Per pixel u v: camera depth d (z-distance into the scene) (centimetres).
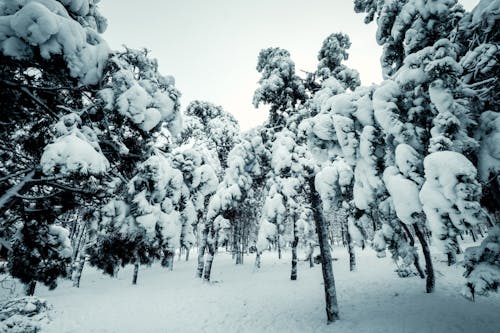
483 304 903
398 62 720
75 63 381
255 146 1401
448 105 421
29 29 326
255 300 1285
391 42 686
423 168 445
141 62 548
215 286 1627
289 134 1227
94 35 453
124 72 470
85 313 1114
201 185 861
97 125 522
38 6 329
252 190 2044
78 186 468
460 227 365
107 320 1046
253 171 1686
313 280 1614
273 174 1546
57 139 378
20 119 468
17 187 402
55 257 584
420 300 1016
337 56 1120
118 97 459
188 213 701
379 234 986
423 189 399
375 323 851
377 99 508
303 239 2514
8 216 523
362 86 620
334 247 3947
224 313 1133
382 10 689
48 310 1031
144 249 556
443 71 426
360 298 1162
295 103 1326
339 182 764
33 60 369
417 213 436
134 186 503
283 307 1156
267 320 1022
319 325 921
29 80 425
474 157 450
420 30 573
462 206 358
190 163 730
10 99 418
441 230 378
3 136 493
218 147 2209
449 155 381
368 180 568
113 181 591
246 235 3222
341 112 609
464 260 446
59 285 1894
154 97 534
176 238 543
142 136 535
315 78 1177
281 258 3073
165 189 547
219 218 1778
